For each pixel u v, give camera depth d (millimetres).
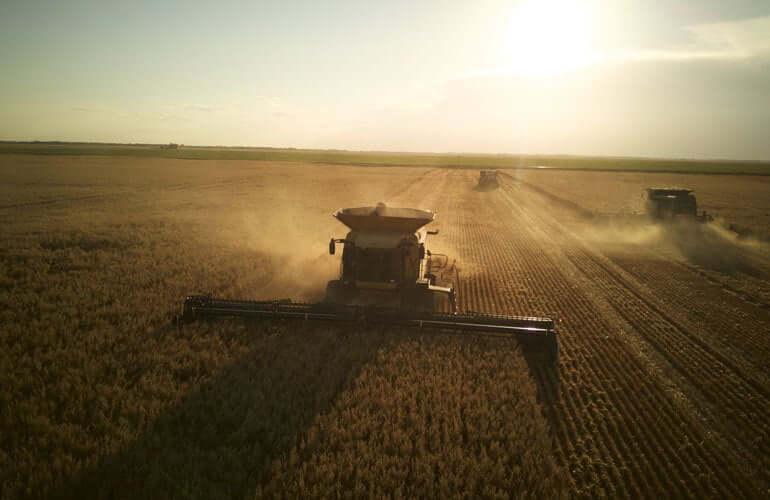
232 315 10781
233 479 5840
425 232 14672
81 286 13742
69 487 5578
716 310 13797
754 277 17750
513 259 19734
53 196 37281
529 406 7887
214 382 8258
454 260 18641
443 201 41844
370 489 5684
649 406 8273
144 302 12398
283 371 8727
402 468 6266
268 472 6043
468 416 7496
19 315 11031
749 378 9523
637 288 15844
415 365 9102
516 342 10266
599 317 12766
